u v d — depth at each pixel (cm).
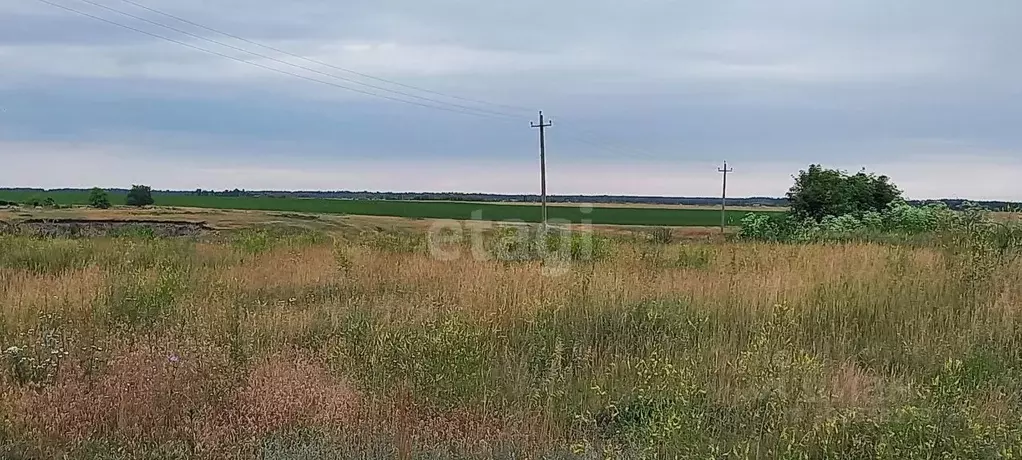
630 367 708
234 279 1197
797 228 2917
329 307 959
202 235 2628
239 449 530
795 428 529
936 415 531
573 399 633
